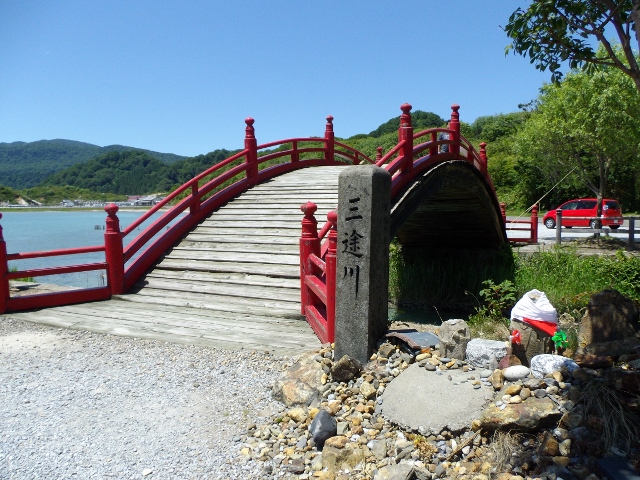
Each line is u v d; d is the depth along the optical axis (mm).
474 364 4199
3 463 3562
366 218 4582
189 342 6164
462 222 14484
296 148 13898
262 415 4305
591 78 17797
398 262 15453
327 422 3789
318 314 6465
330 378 4520
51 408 4430
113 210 8641
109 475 3438
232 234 9922
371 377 4355
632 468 2951
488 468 3211
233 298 8070
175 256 9602
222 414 4332
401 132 9562
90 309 7938
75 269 8312
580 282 12188
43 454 3686
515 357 4070
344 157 16688
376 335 4750
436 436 3525
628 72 4719
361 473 3381
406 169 9578
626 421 3250
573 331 5598
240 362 5453
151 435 3971
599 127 18125
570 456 3146
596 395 3359
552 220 24281
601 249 15266
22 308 7859
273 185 11961
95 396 4676
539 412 3305
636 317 5117
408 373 4188
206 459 3660
